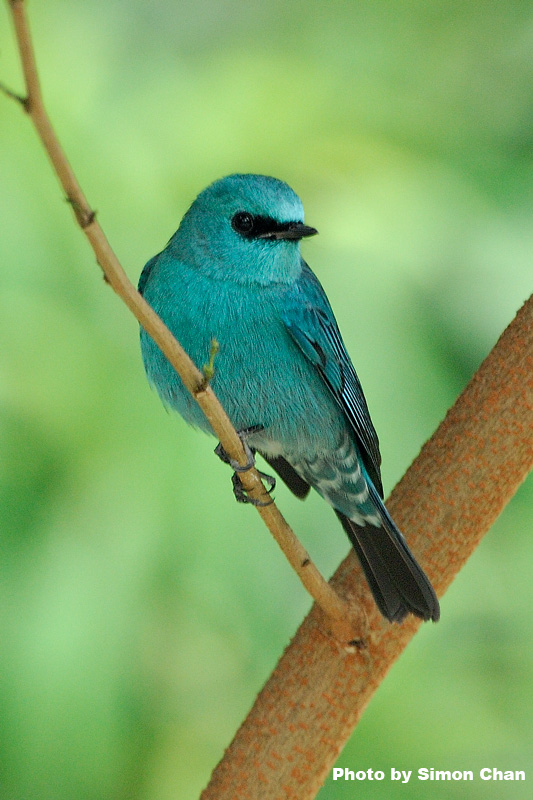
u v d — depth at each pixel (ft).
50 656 30.19
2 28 35.47
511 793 35.24
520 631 37.09
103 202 34.14
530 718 36.52
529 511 37.19
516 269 35.63
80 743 30.42
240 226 30.12
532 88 40.11
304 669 23.59
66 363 32.22
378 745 35.22
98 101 35.55
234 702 34.45
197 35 39.78
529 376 24.09
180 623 32.35
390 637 23.84
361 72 39.63
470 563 37.47
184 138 36.60
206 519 31.91
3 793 30.17
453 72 40.27
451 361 34.78
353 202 36.42
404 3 40.60
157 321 19.86
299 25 40.29
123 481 31.76
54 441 31.68
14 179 32.99
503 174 37.35
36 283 32.53
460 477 24.39
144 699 32.55
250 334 30.58
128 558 31.17
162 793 33.91
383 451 32.94
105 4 38.34
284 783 23.00
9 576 30.58
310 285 32.07
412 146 38.09
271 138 37.29
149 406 32.58
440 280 35.53
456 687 36.35
